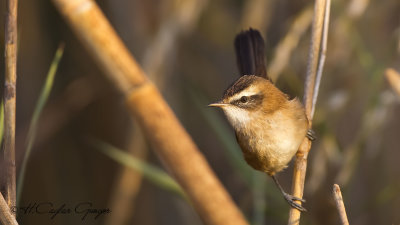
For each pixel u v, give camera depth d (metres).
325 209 9.31
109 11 11.47
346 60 10.20
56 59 6.63
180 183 4.02
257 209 8.55
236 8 13.55
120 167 11.23
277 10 11.67
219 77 13.22
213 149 13.01
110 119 12.02
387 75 7.87
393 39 9.91
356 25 10.66
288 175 11.06
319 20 7.13
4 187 5.81
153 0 11.29
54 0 4.11
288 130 7.27
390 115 10.41
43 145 12.02
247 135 7.57
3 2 11.38
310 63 7.26
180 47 12.45
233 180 12.11
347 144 10.41
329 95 10.03
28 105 12.00
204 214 3.99
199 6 11.54
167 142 3.98
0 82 11.16
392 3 10.80
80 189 12.23
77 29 4.09
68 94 12.13
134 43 11.05
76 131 12.34
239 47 8.44
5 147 5.78
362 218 10.09
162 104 4.04
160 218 11.38
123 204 10.80
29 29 11.70
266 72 8.32
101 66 4.13
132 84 4.04
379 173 10.66
